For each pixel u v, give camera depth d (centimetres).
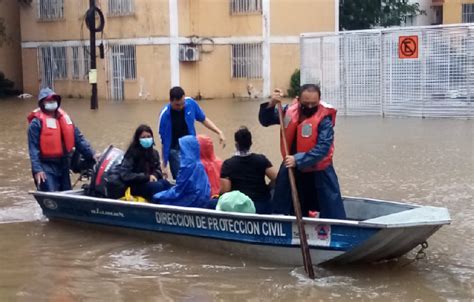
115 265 729
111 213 827
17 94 3616
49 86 3494
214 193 828
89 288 662
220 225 735
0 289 660
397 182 1123
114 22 3142
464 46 1878
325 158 719
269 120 766
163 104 2836
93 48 2642
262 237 711
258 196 779
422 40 1927
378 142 1547
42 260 748
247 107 2622
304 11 3164
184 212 754
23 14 3553
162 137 937
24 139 1738
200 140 834
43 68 3506
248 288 656
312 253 693
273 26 3100
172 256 754
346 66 2053
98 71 3206
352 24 3628
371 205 789
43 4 3456
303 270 699
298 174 740
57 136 918
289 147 735
